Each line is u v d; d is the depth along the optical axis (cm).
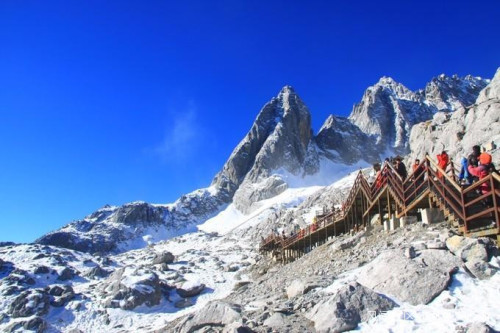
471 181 1523
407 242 1702
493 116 4706
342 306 1114
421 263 1236
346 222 3609
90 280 6600
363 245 2392
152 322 4325
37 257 7850
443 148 5506
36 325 4097
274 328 1177
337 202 11956
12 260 7625
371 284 1270
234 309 1495
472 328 868
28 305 4541
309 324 1168
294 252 5412
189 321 1548
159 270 6906
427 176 1812
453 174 1656
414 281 1168
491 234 1277
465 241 1284
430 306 1069
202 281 5922
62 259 8094
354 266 1859
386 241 1997
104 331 4172
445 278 1142
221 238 13362
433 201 1855
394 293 1168
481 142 4538
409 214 2189
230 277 6203
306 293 1570
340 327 1062
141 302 4784
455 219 1545
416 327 970
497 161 3394
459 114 5541
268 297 1967
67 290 5122
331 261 2491
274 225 12044
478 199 1316
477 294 1064
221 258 8456
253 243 11175
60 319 4431
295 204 17375
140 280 5050
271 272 4500
